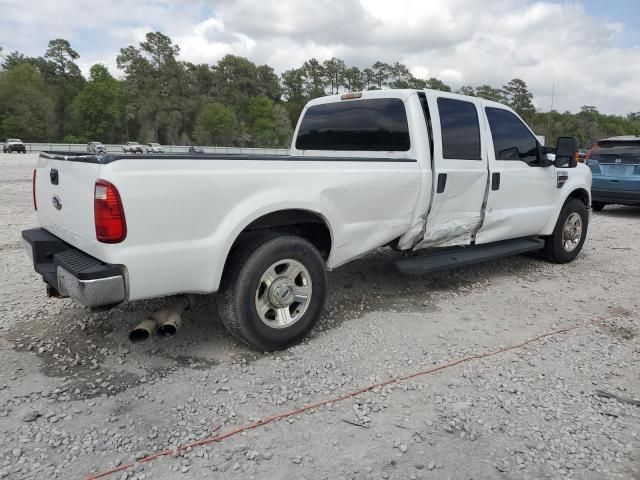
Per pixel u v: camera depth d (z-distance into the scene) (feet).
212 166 11.02
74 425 9.38
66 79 346.33
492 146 17.89
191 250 10.81
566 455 8.94
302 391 10.78
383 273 19.43
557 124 240.53
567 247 22.38
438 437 9.34
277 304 12.30
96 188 9.82
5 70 296.10
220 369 11.63
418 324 14.69
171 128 321.32
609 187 36.06
